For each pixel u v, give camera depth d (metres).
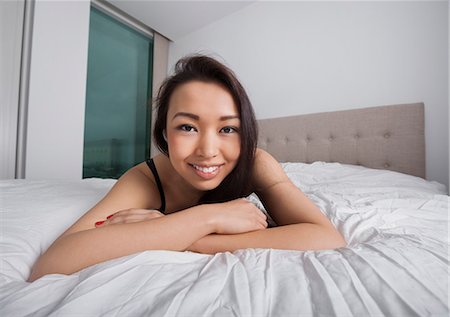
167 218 0.44
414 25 1.70
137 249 0.39
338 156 1.88
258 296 0.25
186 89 0.50
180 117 0.51
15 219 0.57
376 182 1.31
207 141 0.51
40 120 1.84
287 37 2.22
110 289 0.27
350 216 0.63
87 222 0.48
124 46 2.62
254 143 0.57
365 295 0.25
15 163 1.81
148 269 0.31
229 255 0.37
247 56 2.42
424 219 0.63
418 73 1.67
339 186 1.24
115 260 0.34
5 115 1.78
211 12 2.48
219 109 0.50
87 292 0.26
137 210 0.50
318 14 2.08
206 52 2.63
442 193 1.25
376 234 0.52
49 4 1.88
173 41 2.90
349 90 1.93
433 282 0.27
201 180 0.55
